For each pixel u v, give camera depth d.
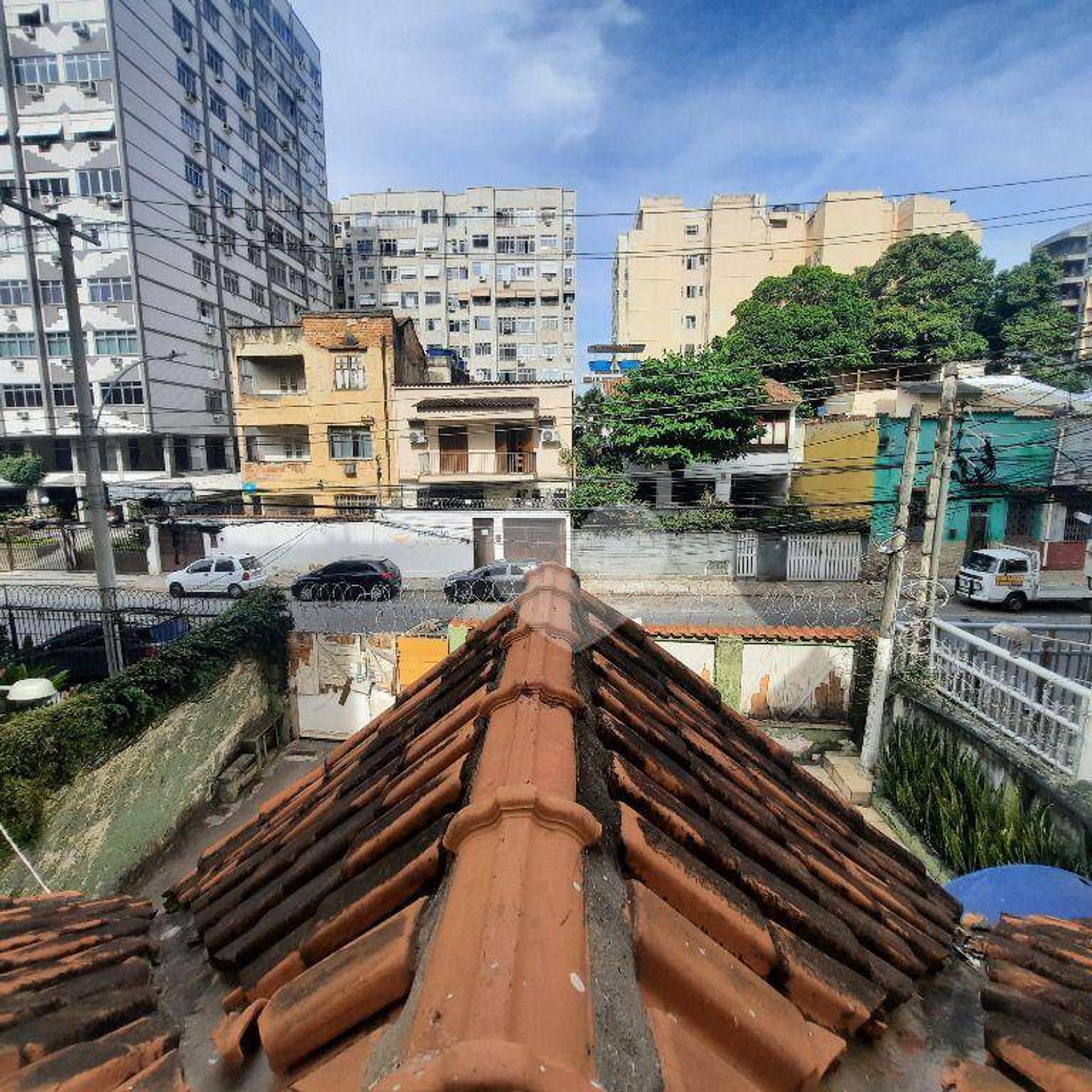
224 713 8.92
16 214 25.06
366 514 17.39
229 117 31.67
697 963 1.22
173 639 11.34
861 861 2.41
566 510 14.62
